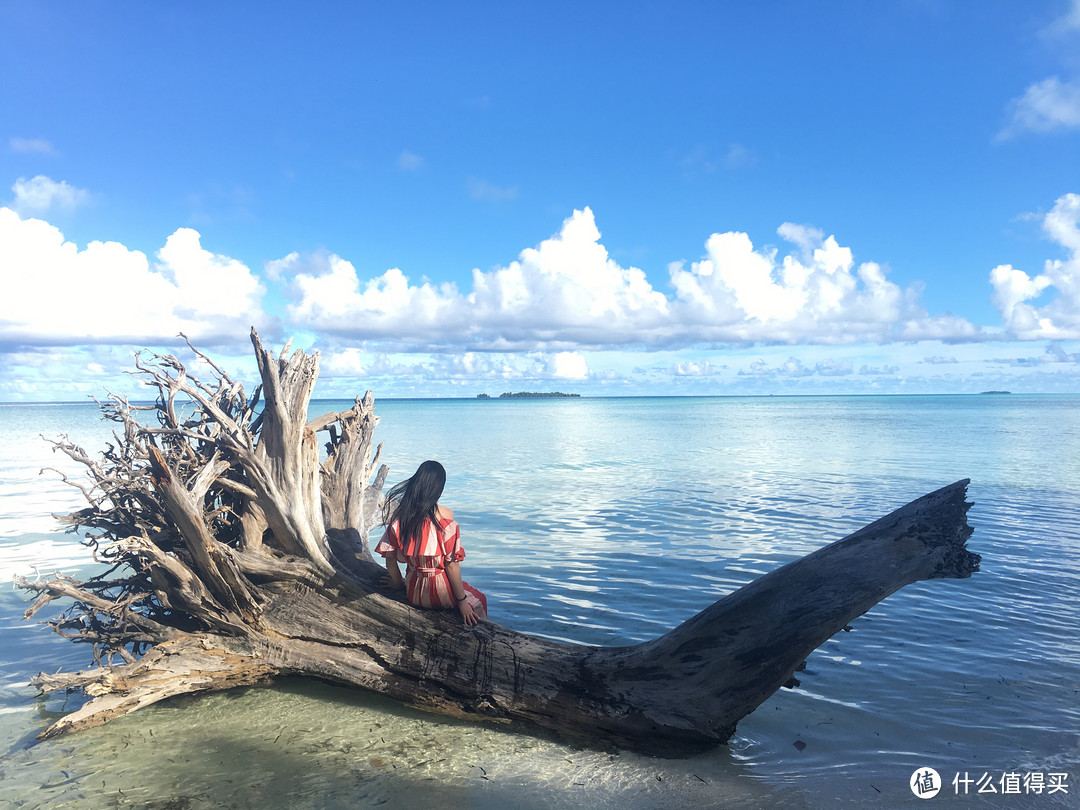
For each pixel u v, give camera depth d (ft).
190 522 17.06
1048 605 22.89
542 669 15.96
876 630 20.72
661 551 31.60
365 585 18.13
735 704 14.40
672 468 67.00
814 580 14.88
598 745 15.02
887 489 51.08
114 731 15.43
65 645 20.67
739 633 14.90
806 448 91.25
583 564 29.30
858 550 15.10
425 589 17.03
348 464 24.68
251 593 17.98
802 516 40.19
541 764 14.05
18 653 20.03
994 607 22.75
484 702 16.10
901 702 16.05
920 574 14.65
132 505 19.81
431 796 12.64
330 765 13.89
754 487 52.95
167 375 21.26
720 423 185.78
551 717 15.56
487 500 47.39
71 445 19.03
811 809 11.98
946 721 15.08
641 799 12.52
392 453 83.82
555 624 21.75
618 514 41.45
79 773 13.41
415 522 16.74
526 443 104.88
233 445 19.45
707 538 34.37
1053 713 15.30
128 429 20.39
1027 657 18.49
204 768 13.69
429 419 225.76
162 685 16.65
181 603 18.35
